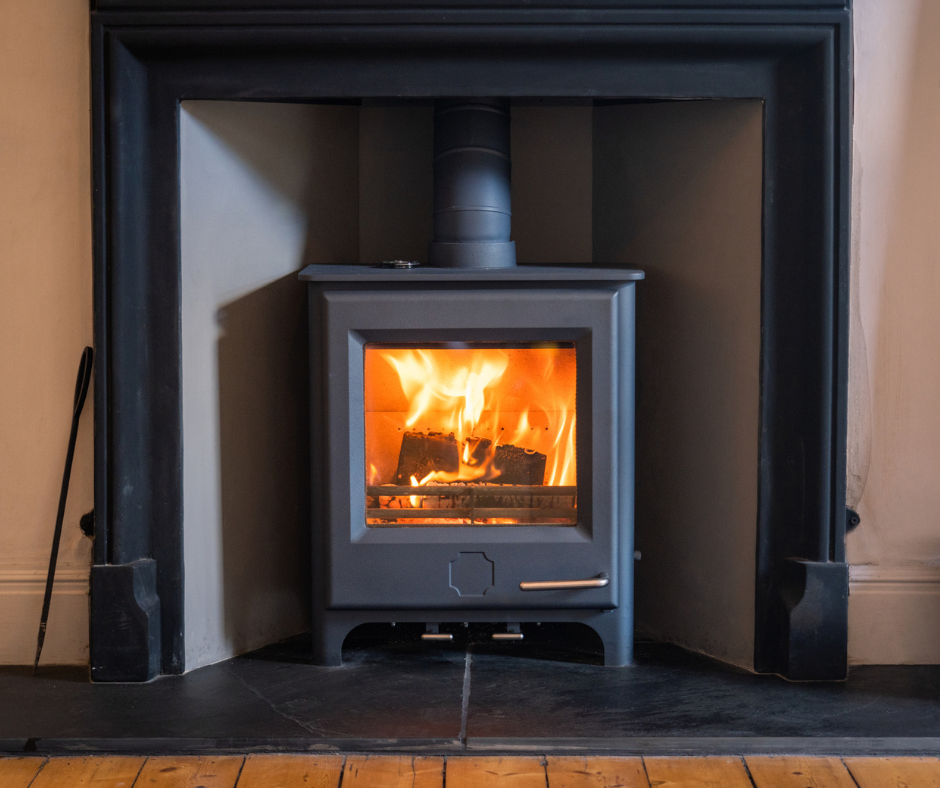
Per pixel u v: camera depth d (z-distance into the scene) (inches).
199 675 78.3
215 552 80.4
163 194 74.8
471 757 66.5
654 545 86.6
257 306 81.8
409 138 90.7
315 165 85.7
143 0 71.7
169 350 76.1
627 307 76.0
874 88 75.8
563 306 75.0
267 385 83.2
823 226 73.7
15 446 78.7
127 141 73.6
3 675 77.9
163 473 77.0
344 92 73.8
